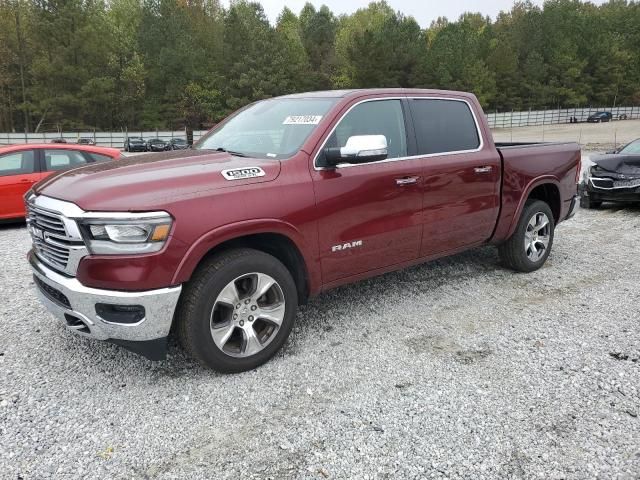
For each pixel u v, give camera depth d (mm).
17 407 3170
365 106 4180
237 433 2938
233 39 65500
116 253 3010
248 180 3438
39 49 57094
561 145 5965
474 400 3227
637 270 5855
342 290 5191
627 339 4051
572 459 2705
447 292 5125
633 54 97875
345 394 3311
